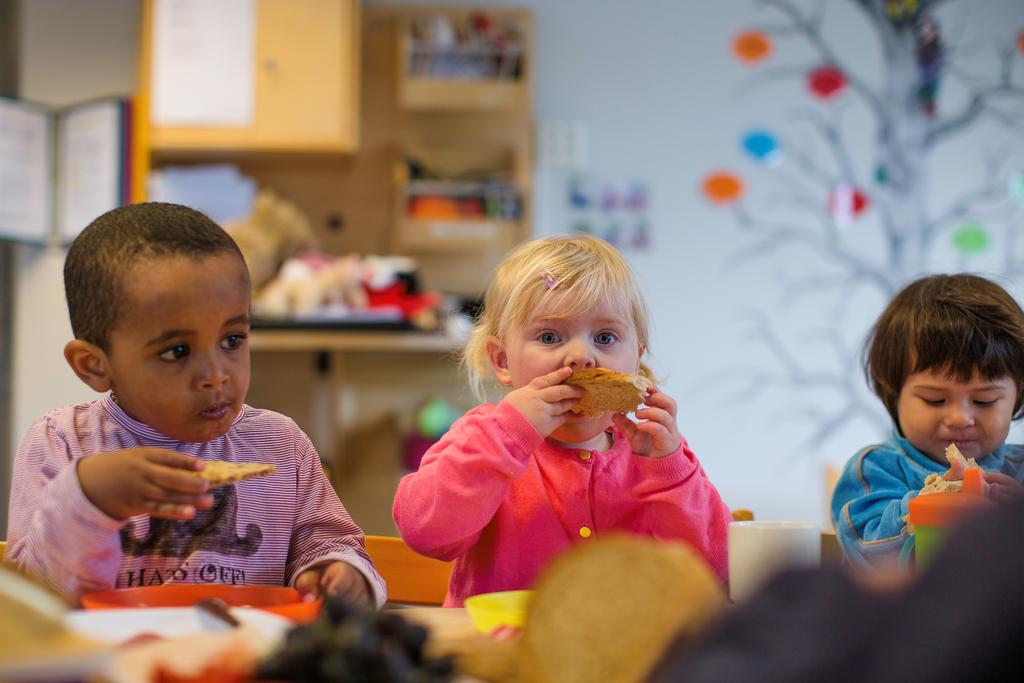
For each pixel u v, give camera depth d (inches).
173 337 36.1
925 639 13.3
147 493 30.3
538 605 23.0
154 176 117.9
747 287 134.3
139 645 23.2
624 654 21.9
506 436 44.3
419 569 46.8
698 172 133.9
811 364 134.5
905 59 135.5
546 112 132.3
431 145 129.4
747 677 14.4
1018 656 12.9
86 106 116.5
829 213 135.0
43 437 40.8
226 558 41.8
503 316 50.6
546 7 132.6
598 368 46.2
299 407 120.7
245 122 117.3
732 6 134.6
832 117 135.2
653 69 133.7
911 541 40.1
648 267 133.3
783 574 16.0
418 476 45.9
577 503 48.0
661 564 22.4
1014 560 13.3
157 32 116.9
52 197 118.6
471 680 22.3
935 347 50.2
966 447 50.6
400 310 115.0
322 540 43.1
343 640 19.5
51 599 21.5
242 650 21.0
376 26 129.3
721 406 133.6
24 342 117.9
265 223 118.3
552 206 132.3
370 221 128.7
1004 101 134.8
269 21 117.8
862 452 53.9
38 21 120.3
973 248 135.6
